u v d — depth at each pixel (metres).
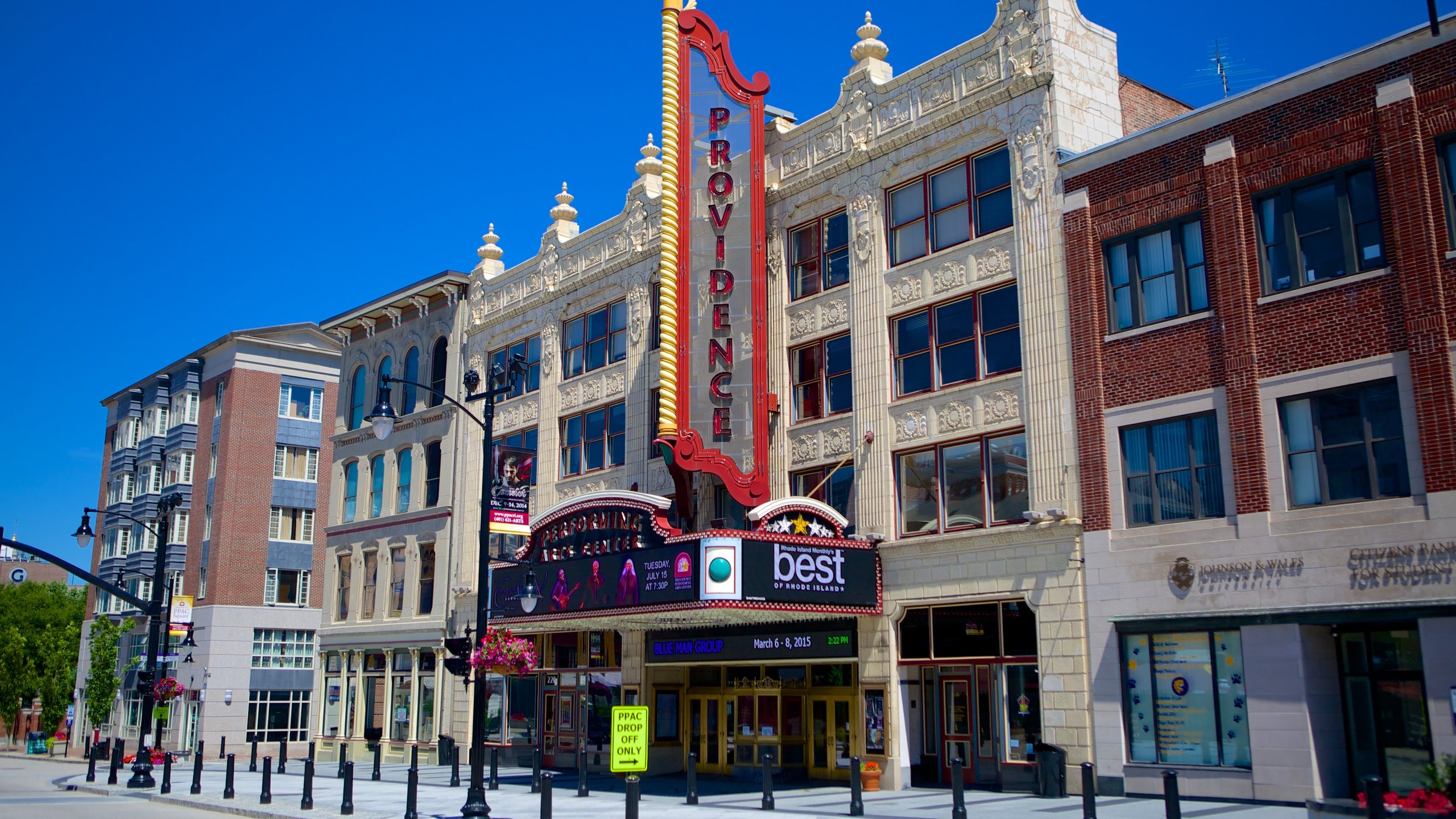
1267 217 21.45
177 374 67.75
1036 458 24.33
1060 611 23.30
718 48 31.52
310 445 64.06
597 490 36.31
